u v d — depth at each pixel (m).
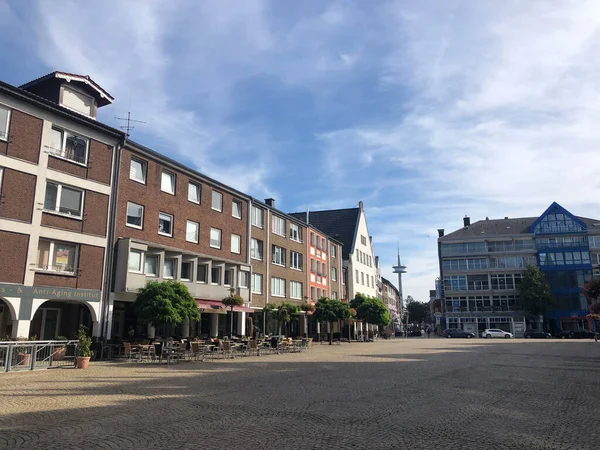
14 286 19.48
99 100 25.67
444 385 13.41
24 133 20.64
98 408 9.59
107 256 23.69
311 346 38.00
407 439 7.26
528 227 78.62
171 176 28.91
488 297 75.81
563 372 17.20
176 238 28.53
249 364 20.33
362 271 67.94
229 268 33.47
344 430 7.79
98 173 23.77
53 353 17.94
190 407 9.75
